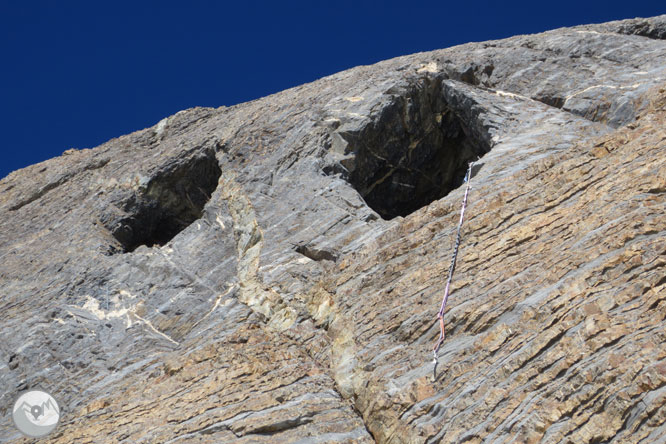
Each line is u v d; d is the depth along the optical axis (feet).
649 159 42.80
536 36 67.87
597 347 33.88
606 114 53.31
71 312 50.42
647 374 31.73
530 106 56.59
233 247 52.42
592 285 36.94
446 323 39.65
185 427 38.81
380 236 47.14
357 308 43.57
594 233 39.99
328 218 51.24
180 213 63.57
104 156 70.85
